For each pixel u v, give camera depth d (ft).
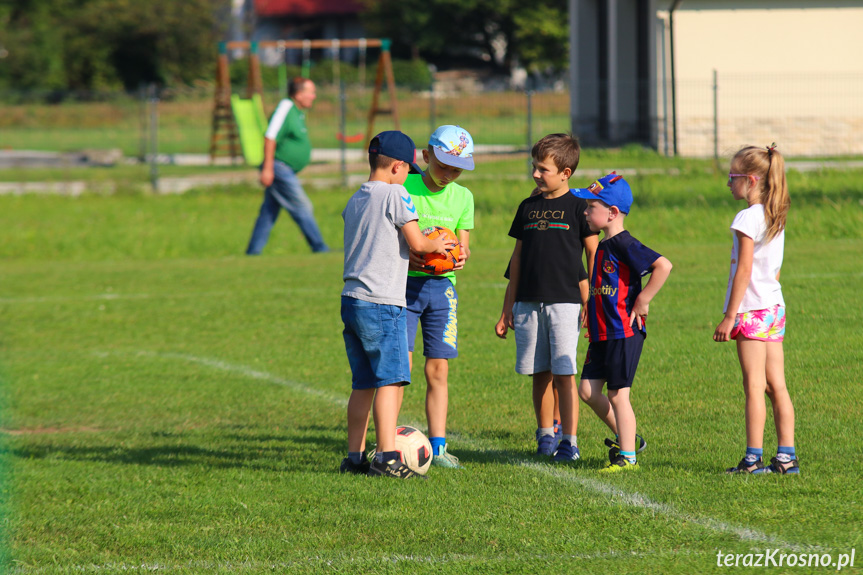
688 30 334.24
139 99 355.77
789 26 332.80
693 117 336.49
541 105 407.03
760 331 54.19
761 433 54.60
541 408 64.13
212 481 58.49
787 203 53.98
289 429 73.92
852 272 132.57
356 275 57.52
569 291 62.03
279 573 42.37
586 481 54.65
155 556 45.32
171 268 168.25
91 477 60.13
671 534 44.78
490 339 103.76
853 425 64.80
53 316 127.85
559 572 40.93
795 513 46.91
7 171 342.44
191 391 87.66
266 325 118.21
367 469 60.23
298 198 175.42
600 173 258.16
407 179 65.57
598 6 403.54
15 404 83.87
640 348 57.67
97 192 283.38
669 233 183.32
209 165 350.02
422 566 42.24
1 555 45.80
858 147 335.67
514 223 64.64
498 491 53.62
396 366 57.52
